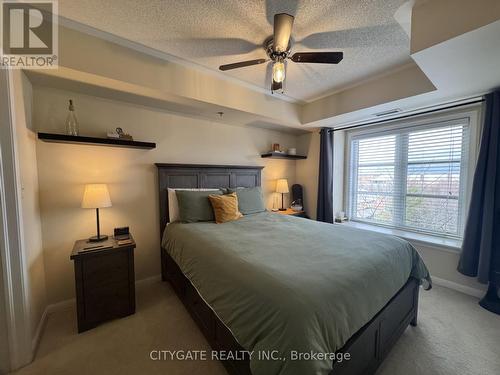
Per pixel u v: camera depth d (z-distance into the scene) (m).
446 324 1.90
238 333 1.12
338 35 1.70
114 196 2.38
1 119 1.36
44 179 2.00
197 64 2.14
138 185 2.53
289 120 3.16
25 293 1.47
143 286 2.56
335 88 2.69
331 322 0.99
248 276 1.21
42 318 1.87
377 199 3.50
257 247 1.65
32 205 1.77
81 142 2.02
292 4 1.40
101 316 1.85
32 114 1.87
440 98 2.25
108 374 1.41
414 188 3.05
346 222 3.74
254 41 1.77
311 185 3.95
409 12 1.46
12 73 1.42
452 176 2.70
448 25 1.30
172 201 2.59
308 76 2.37
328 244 1.74
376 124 3.38
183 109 2.64
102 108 2.27
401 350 1.61
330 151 3.61
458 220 2.66
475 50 1.39
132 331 1.80
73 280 2.15
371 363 1.29
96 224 2.28
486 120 2.14
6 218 1.39
